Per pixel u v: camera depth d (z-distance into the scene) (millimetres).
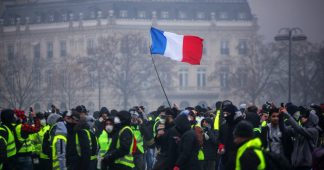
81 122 43094
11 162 44156
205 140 53812
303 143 42812
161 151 40156
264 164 28797
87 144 42906
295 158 42750
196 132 39781
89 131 46062
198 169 38125
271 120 42594
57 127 45156
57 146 44688
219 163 54531
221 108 47562
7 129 44000
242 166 28719
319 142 44625
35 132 49875
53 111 58812
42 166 50875
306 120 44125
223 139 42000
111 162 40938
